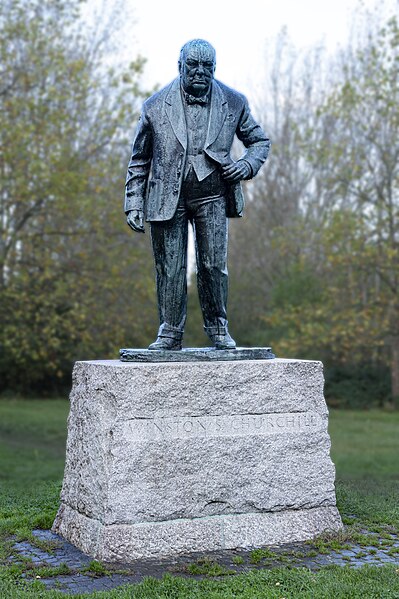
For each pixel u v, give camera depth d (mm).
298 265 21828
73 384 6156
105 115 15938
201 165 5957
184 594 4473
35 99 14914
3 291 14398
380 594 4523
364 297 20469
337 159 19766
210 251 6117
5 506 7230
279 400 5793
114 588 4605
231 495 5570
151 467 5359
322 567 5066
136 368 5398
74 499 5859
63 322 14891
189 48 5898
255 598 4410
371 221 19359
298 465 5797
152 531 5316
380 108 20422
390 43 19984
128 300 16141
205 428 5547
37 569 5043
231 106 6113
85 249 15531
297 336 19766
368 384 23891
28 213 14664
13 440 16656
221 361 5809
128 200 6113
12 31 14820
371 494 7930
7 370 25391
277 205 27859
